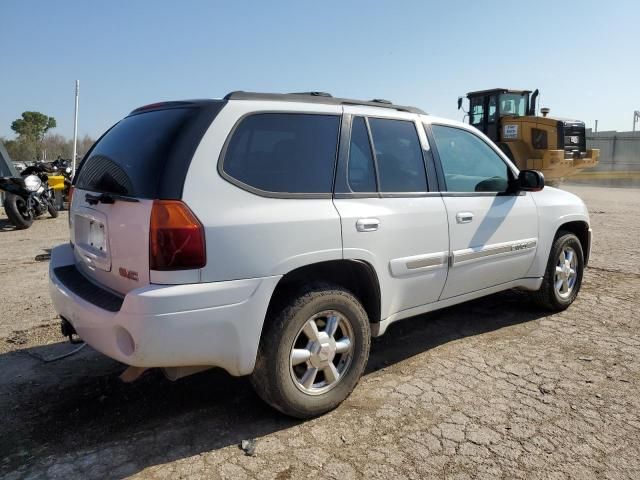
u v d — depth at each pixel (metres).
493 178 4.41
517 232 4.46
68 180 12.65
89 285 3.15
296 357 3.02
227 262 2.69
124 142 3.15
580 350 4.16
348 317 3.22
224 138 2.81
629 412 3.20
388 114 3.69
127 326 2.54
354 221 3.20
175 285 2.57
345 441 2.90
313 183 3.13
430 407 3.26
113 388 3.55
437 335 4.52
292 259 2.91
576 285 5.24
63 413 3.21
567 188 26.62
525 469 2.65
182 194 2.62
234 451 2.81
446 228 3.82
